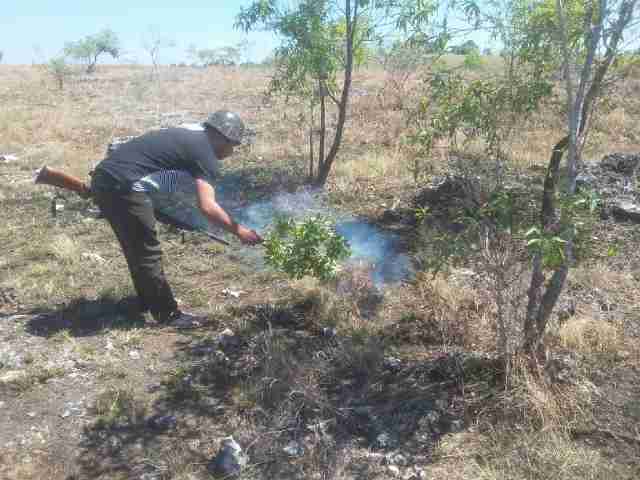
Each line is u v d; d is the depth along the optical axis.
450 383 3.33
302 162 8.62
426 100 3.45
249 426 3.04
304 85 7.68
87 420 3.12
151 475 2.74
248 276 4.93
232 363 3.62
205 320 4.19
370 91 14.98
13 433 3.01
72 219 6.28
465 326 3.82
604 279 4.51
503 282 3.20
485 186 3.55
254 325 4.09
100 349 3.78
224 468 2.75
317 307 4.23
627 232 5.44
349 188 7.24
